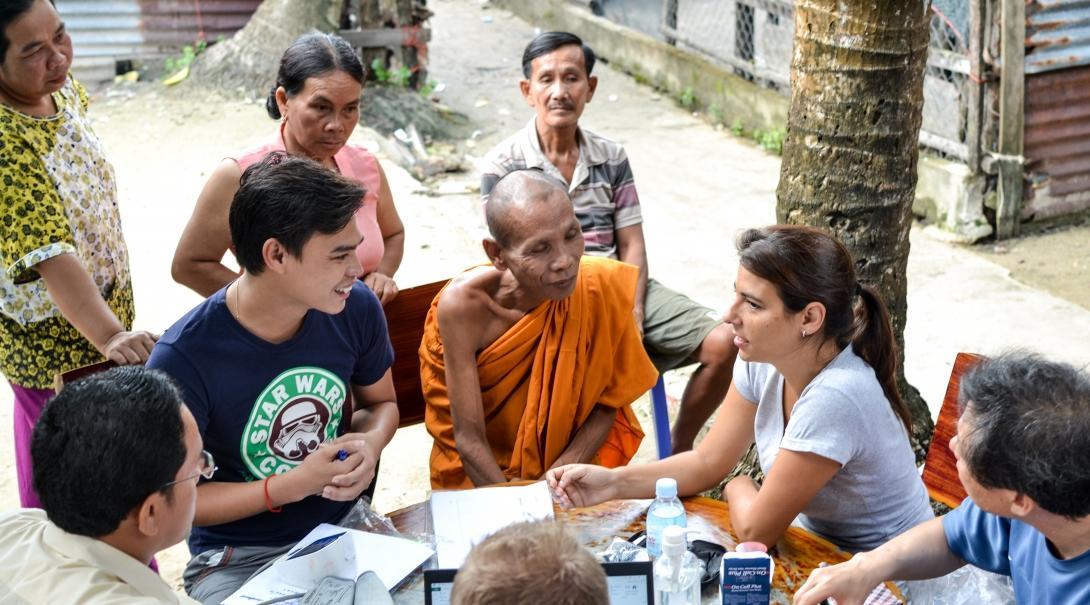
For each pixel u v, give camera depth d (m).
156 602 2.02
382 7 9.91
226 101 9.61
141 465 2.07
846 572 2.57
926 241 7.75
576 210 4.37
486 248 3.29
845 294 2.75
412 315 3.77
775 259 2.71
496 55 11.95
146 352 3.04
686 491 3.06
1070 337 6.32
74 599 2.01
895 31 3.66
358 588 2.49
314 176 2.61
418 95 9.95
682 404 4.22
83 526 2.08
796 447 2.77
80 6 10.12
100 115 9.38
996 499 2.24
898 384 4.12
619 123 10.17
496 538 1.65
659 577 2.51
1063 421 2.12
